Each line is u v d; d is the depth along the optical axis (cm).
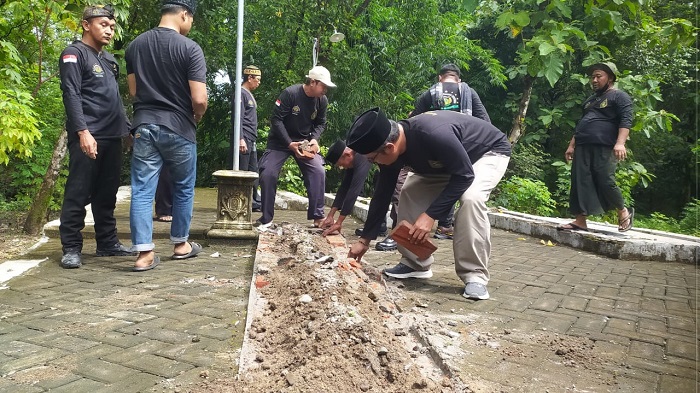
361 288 317
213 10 1268
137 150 417
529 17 323
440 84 530
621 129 585
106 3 612
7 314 296
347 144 332
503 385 212
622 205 615
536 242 647
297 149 579
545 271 463
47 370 219
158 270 414
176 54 420
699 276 452
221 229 529
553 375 226
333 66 1338
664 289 404
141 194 414
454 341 264
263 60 1373
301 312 266
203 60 430
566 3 336
